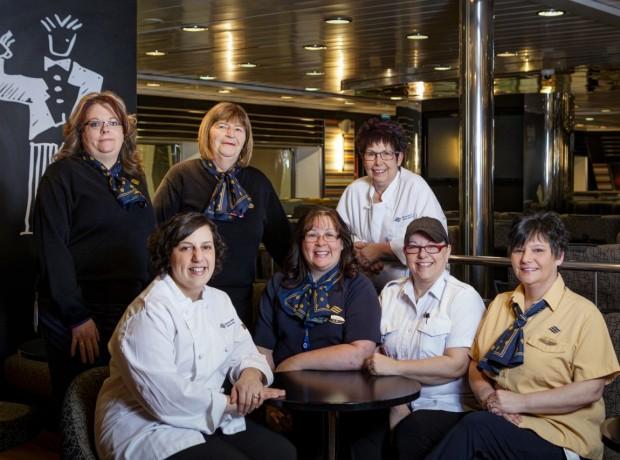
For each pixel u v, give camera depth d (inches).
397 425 128.3
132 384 105.1
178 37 314.7
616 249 169.6
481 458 115.6
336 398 112.1
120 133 136.9
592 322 117.5
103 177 135.6
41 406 168.4
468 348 128.7
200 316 111.0
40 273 134.6
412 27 293.6
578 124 750.5
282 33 306.7
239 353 118.9
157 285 109.4
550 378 117.7
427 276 131.1
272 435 115.6
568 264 143.2
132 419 106.8
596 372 115.3
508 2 251.3
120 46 188.2
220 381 116.1
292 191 601.3
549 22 284.5
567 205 432.1
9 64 170.4
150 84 452.4
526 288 122.7
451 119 431.5
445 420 124.0
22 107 172.7
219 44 331.6
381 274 153.6
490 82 236.2
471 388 126.0
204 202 151.4
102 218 134.6
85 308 132.3
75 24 180.4
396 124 156.8
